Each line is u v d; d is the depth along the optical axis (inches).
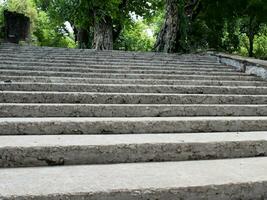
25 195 100.3
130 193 108.0
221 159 149.7
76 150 135.9
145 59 438.0
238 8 883.4
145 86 262.1
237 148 154.1
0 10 978.7
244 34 1098.7
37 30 1167.0
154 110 202.1
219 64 434.3
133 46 1163.9
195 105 210.2
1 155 128.9
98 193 105.5
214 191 114.8
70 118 177.9
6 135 155.1
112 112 195.5
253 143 156.5
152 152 143.6
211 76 338.6
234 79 343.0
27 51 439.8
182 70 380.5
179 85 283.9
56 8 884.6
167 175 123.0
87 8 836.0
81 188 106.8
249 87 284.8
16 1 1050.1
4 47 464.8
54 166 132.0
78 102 217.9
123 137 155.9
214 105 213.5
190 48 723.4
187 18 735.1
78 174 121.3
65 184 109.9
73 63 376.2
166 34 705.6
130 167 132.5
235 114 216.1
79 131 164.9
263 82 324.5
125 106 197.5
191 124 179.6
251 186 118.6
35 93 211.5
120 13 915.4
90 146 137.3
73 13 850.1
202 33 845.2
